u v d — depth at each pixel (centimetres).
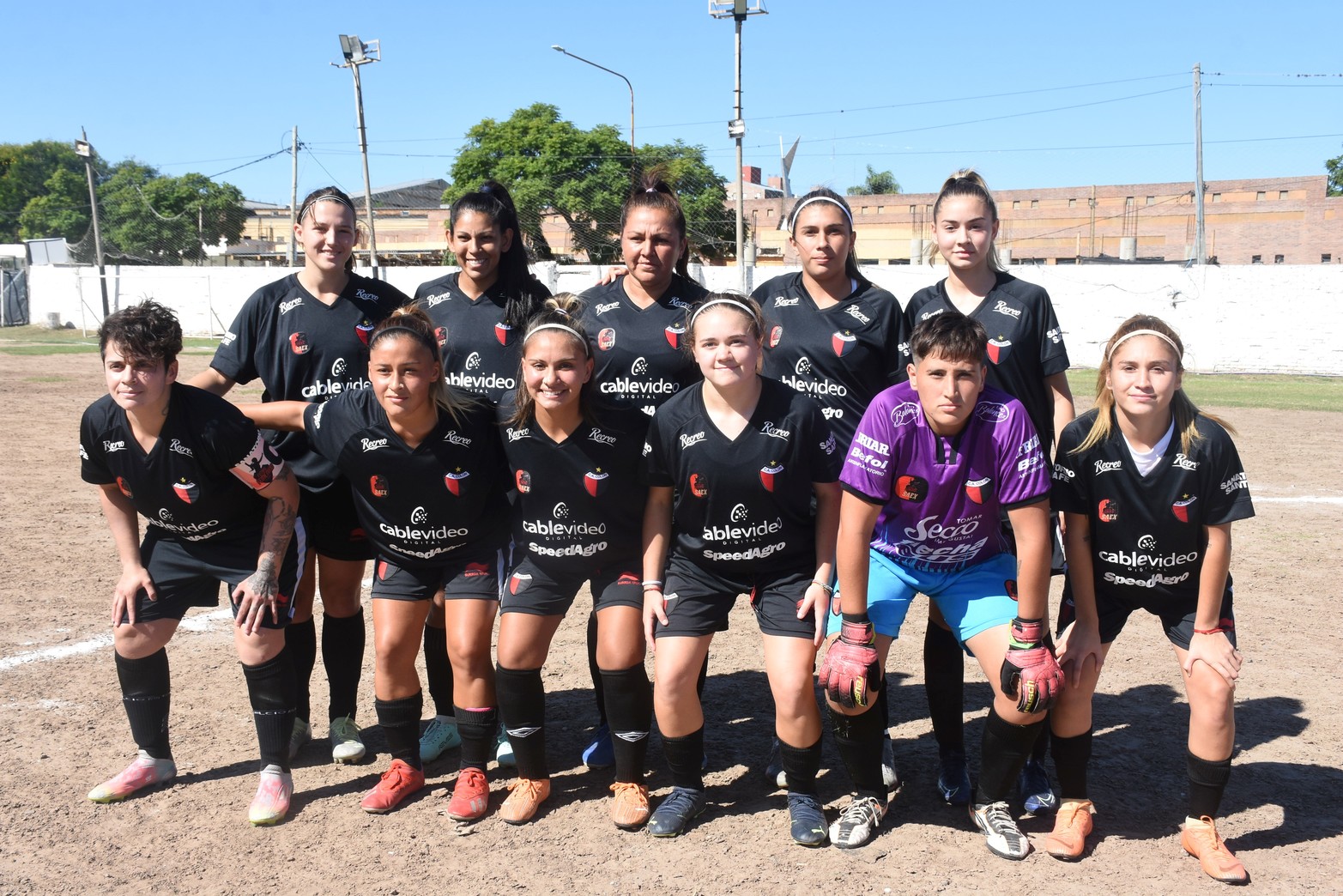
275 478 362
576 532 357
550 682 498
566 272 2702
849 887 314
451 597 362
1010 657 324
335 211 404
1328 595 627
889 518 346
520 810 358
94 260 4725
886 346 398
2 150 7325
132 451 350
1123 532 336
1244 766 401
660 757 420
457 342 416
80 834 345
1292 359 2447
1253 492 940
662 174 412
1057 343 389
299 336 411
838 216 385
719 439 336
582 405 350
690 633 347
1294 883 317
